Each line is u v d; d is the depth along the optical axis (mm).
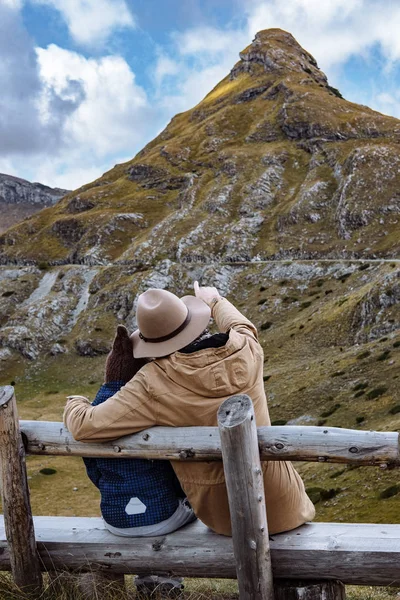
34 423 5055
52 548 5168
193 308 4887
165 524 5012
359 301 101125
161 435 4586
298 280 131500
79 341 133625
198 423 4539
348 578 4574
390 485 44375
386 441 4246
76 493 61375
